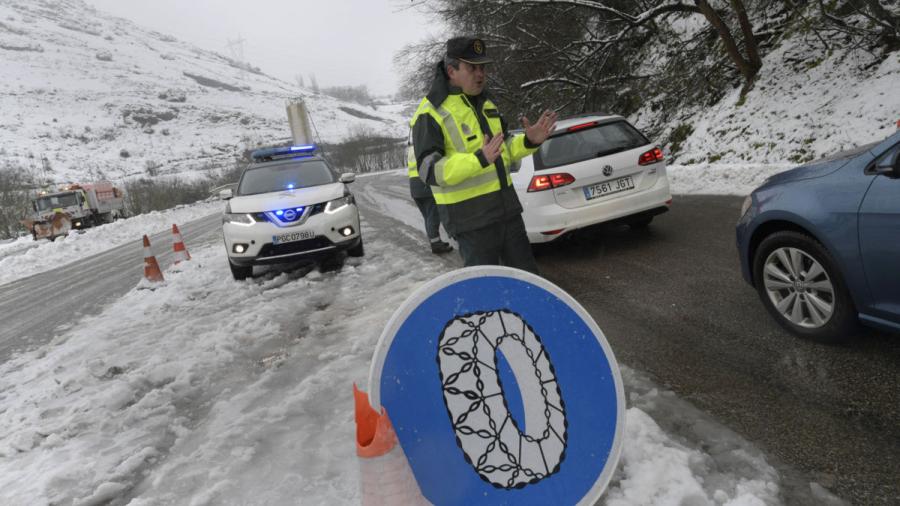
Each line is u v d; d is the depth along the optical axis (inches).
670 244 233.1
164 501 99.3
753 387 108.7
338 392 134.3
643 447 90.6
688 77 609.9
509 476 69.9
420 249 308.0
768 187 132.4
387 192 919.0
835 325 116.8
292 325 197.0
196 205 1644.9
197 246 498.9
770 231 134.1
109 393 151.9
